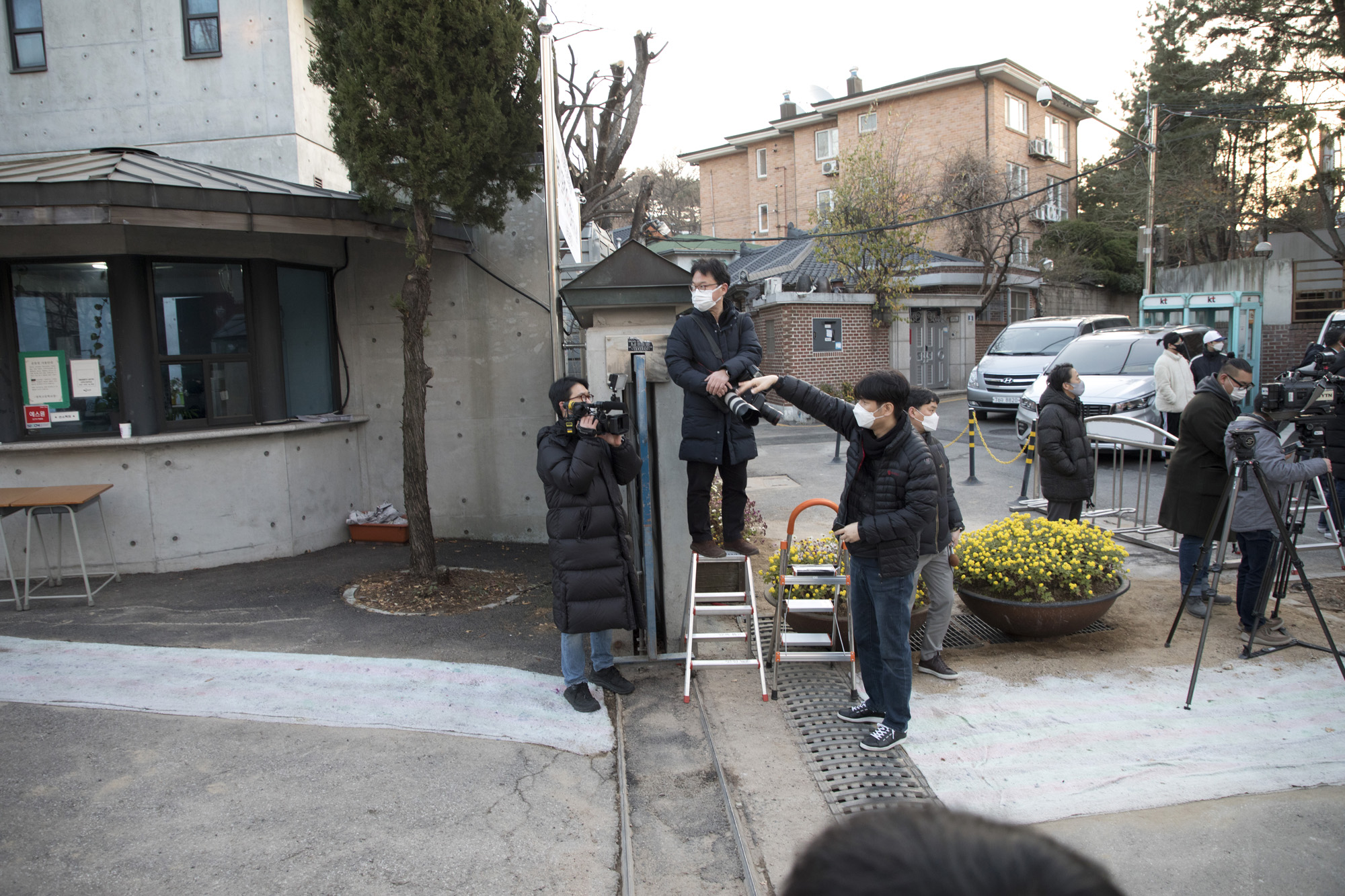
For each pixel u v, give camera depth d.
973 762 3.99
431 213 6.52
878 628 4.04
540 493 8.52
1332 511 6.81
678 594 5.43
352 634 5.59
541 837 3.45
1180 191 25.11
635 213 14.10
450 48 6.05
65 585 6.80
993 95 29.00
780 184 36.72
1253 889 3.06
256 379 7.54
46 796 3.58
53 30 8.93
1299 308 21.80
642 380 5.08
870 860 0.63
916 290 23.08
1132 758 3.99
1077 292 30.00
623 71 14.17
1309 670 4.87
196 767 3.87
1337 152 22.52
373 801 3.64
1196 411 5.50
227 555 7.38
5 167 7.11
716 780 3.93
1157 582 6.55
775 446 14.70
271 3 8.78
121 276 6.89
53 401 7.07
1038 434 6.39
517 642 5.52
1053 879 0.57
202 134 8.94
